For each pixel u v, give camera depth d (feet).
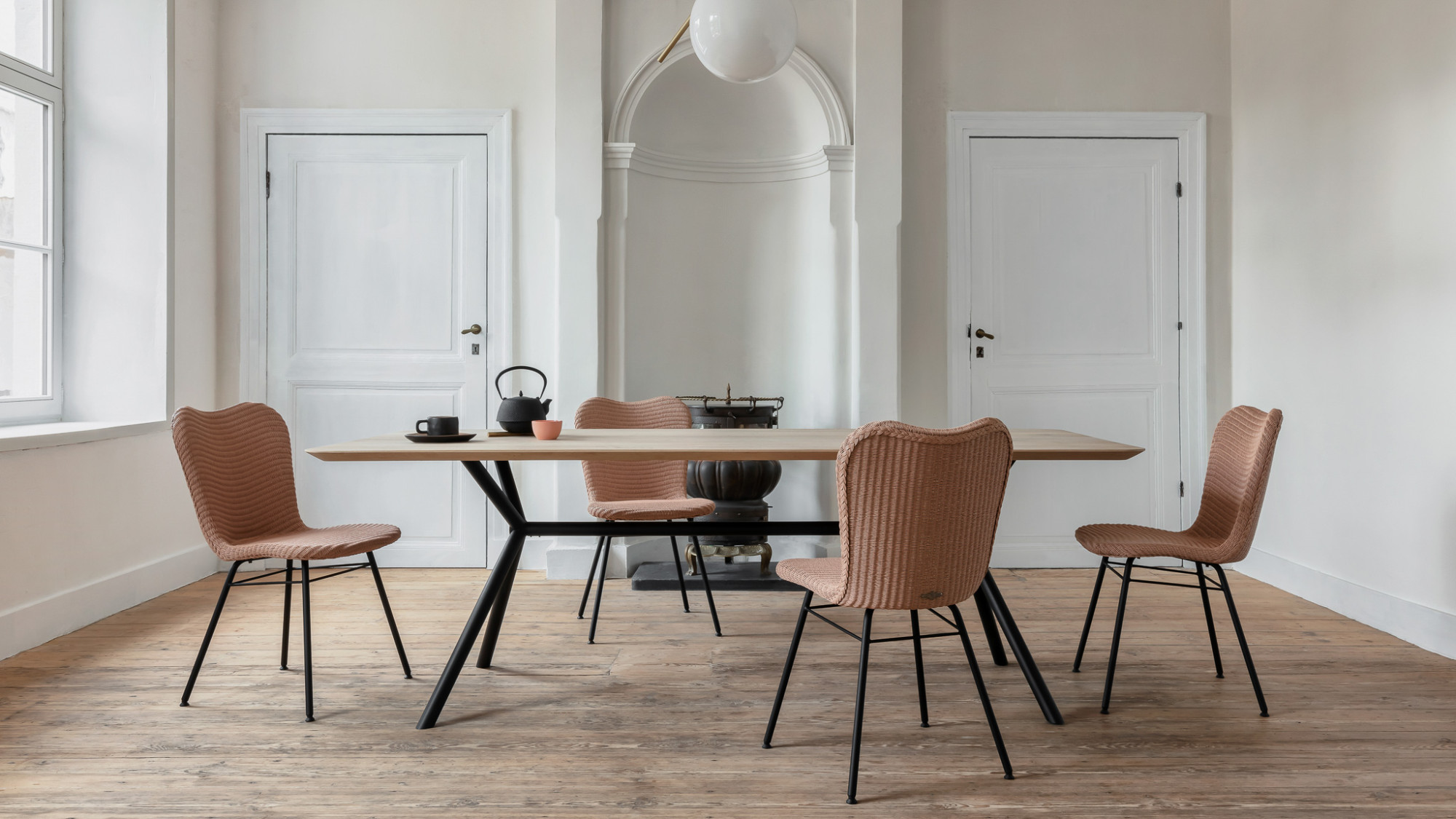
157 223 12.53
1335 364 11.64
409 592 12.55
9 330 11.57
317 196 14.08
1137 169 14.35
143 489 11.95
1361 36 11.09
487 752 7.07
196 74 13.32
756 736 7.40
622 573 13.67
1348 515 11.37
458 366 14.16
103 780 6.55
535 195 14.16
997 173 14.34
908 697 8.31
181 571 12.75
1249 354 13.83
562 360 13.52
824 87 13.82
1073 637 10.31
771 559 14.01
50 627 10.04
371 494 14.23
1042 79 14.32
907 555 6.34
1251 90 13.76
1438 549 9.84
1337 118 11.59
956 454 6.25
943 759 6.97
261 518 8.76
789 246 15.14
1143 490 14.42
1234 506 8.48
